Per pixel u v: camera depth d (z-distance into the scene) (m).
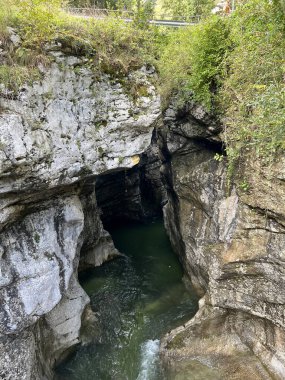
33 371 7.38
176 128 11.68
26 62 6.15
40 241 7.34
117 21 7.63
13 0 6.31
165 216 16.30
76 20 7.09
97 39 7.12
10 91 5.87
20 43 6.13
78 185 8.16
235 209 8.56
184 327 9.40
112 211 18.31
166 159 14.00
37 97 6.21
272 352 8.10
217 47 9.02
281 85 6.98
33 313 7.24
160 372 8.75
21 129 5.85
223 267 8.59
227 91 8.70
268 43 7.36
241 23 8.25
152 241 16.03
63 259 7.80
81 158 7.02
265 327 8.30
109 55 7.32
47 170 6.43
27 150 5.95
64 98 6.62
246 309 8.44
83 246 12.36
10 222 6.76
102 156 7.42
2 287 6.82
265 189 7.50
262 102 6.75
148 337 9.82
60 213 7.70
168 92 10.77
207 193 10.03
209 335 9.12
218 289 8.92
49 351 8.51
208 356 8.76
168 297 11.43
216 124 9.75
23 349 7.21
